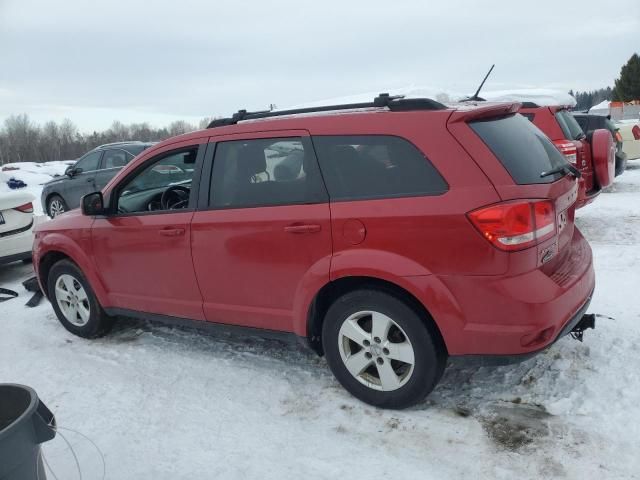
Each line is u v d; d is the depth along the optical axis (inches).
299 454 115.6
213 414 134.0
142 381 154.1
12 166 1323.8
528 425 117.4
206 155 147.6
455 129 114.7
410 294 119.3
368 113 125.4
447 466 107.7
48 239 186.9
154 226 155.3
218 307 148.0
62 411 141.8
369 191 121.0
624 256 233.5
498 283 108.6
